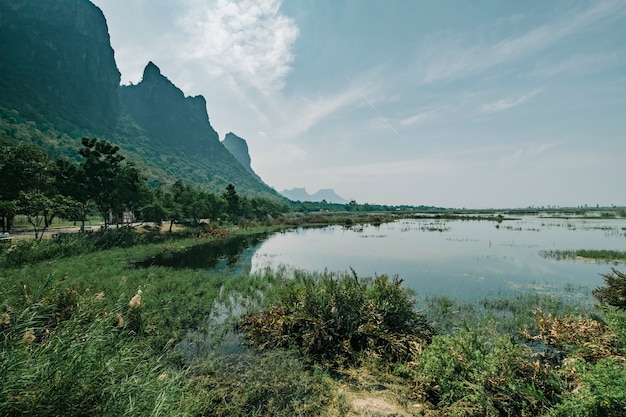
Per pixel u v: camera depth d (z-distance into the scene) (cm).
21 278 1091
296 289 884
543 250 2502
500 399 441
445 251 2494
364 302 783
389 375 579
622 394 322
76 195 2667
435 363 518
